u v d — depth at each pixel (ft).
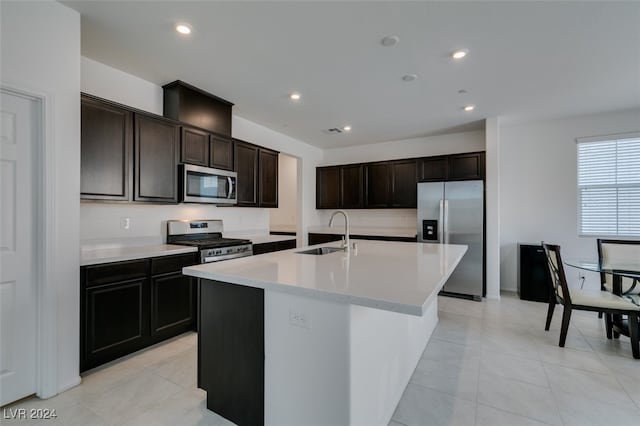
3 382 5.82
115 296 7.60
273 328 5.10
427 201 14.97
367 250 8.93
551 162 14.26
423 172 15.97
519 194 14.87
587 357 8.11
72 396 6.26
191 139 10.44
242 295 5.43
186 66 9.05
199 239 11.74
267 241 12.84
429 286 4.57
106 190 8.02
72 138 6.56
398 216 18.11
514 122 14.40
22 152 5.98
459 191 14.25
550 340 9.23
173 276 9.03
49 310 6.19
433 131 15.97
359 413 4.63
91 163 7.69
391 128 15.43
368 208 17.76
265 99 11.60
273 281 4.89
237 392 5.50
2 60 5.60
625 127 12.94
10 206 5.86
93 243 8.80
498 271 13.69
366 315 4.86
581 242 13.75
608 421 5.61
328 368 4.56
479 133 15.84
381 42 7.74
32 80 5.95
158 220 10.55
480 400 6.26
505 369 7.50
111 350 7.50
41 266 6.15
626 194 13.02
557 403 6.15
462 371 7.41
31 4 5.96
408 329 6.94
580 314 11.66
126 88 9.46
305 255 7.88
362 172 17.94
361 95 11.19
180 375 7.12
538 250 13.37
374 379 5.15
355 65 8.95
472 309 12.30
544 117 13.65
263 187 13.94
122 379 6.93
